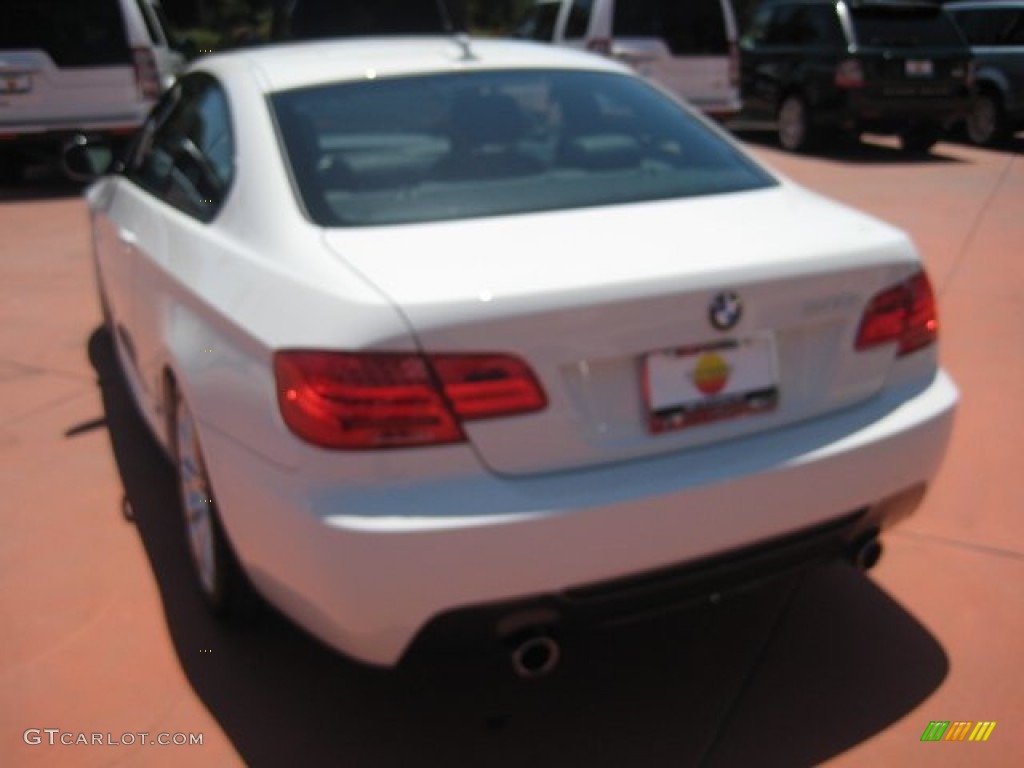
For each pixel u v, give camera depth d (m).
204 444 2.70
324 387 2.25
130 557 3.51
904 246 2.69
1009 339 5.41
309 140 2.90
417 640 2.31
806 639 3.04
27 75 9.76
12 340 5.75
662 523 2.34
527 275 2.32
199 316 2.80
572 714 2.76
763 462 2.44
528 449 2.29
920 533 3.55
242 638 3.07
